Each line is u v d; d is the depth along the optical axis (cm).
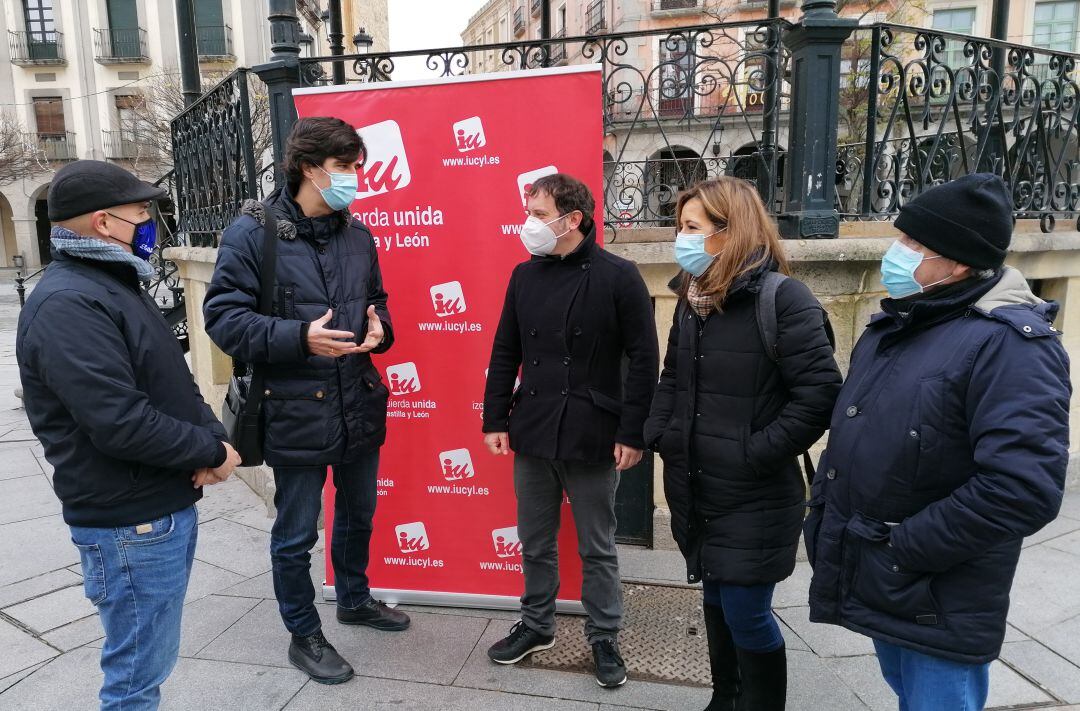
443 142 272
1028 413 128
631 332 228
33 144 2592
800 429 175
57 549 359
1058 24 1501
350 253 240
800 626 273
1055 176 378
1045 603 286
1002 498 126
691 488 195
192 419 184
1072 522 362
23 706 230
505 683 241
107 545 169
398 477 294
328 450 230
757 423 185
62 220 164
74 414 157
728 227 184
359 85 274
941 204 142
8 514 408
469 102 268
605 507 239
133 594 172
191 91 504
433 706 229
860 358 162
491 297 277
